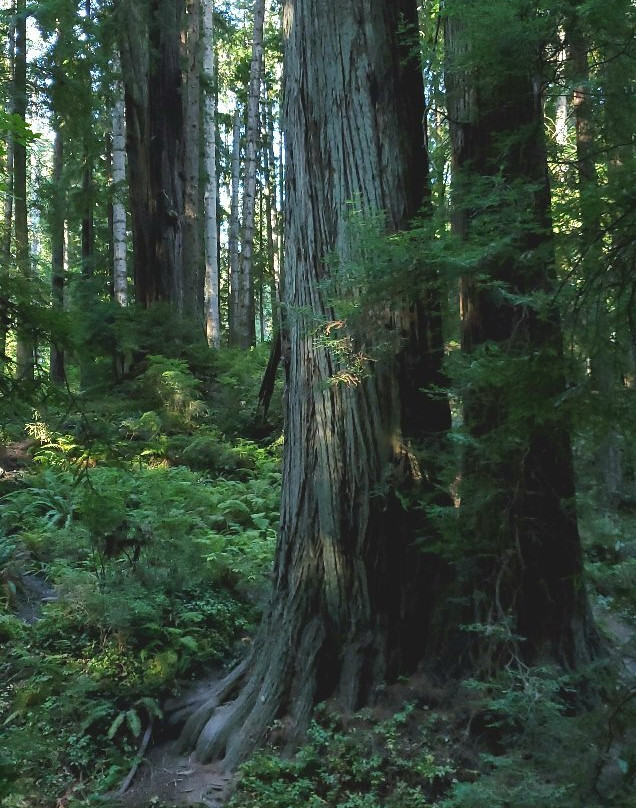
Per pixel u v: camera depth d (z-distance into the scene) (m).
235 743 4.34
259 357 12.91
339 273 3.96
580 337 2.18
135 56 13.03
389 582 4.41
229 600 6.00
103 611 5.38
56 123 11.73
